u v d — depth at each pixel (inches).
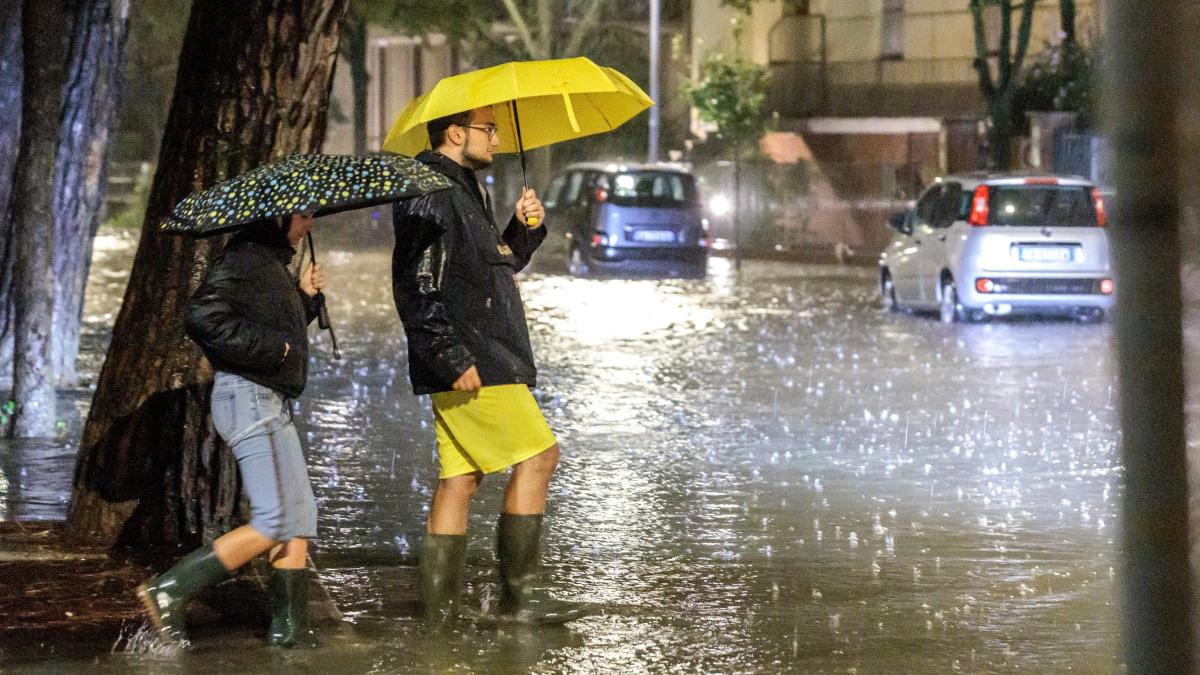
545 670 593.6
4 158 1381.6
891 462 1091.3
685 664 603.2
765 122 4099.4
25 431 1154.7
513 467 658.8
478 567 772.6
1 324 1423.5
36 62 1127.0
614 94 718.5
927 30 4018.2
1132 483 290.5
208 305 584.4
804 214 3846.0
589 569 772.6
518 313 647.8
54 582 706.8
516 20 4293.8
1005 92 3179.1
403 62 6028.5
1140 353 283.4
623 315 2229.3
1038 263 2047.2
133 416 765.9
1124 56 276.5
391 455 1115.3
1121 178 278.8
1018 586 733.9
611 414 1321.4
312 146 760.3
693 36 4507.9
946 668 598.2
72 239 1418.6
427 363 625.3
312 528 615.2
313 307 636.1
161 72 5664.4
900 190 3727.9
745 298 2519.7
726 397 1425.9
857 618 675.4
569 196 3043.8
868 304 2411.4
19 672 579.8
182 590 607.5
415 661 602.9
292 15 742.5
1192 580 289.9
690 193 2945.4
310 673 583.2
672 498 962.1
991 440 1182.9
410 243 624.4
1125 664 300.4
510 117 727.1
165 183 756.0
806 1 4269.2
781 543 833.5
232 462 764.0
